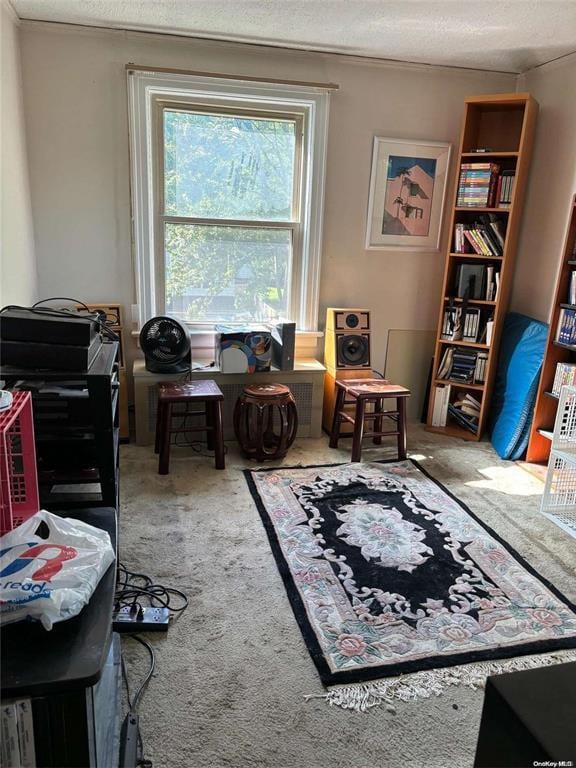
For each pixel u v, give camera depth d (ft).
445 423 12.30
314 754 4.51
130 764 4.10
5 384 5.20
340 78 11.02
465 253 11.51
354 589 6.61
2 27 8.36
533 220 11.47
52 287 10.67
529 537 7.95
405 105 11.45
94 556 3.78
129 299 11.07
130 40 9.97
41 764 3.23
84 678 3.10
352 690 5.14
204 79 10.30
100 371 5.25
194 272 11.43
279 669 5.37
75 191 10.38
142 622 5.80
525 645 5.76
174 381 10.35
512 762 3.02
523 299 11.87
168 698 4.98
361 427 10.29
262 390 10.24
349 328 11.46
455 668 5.43
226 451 10.77
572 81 10.28
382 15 8.71
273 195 11.43
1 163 8.00
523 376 10.73
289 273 11.89
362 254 12.03
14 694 3.05
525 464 10.50
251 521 8.10
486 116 11.70
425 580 6.82
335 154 11.37
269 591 6.53
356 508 8.60
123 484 9.14
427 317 12.72
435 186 12.00
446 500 8.97
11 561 3.63
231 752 4.49
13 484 4.43
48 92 9.88
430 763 4.47
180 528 7.83
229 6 8.60
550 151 10.94
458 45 10.05
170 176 10.85
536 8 8.21
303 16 8.87
